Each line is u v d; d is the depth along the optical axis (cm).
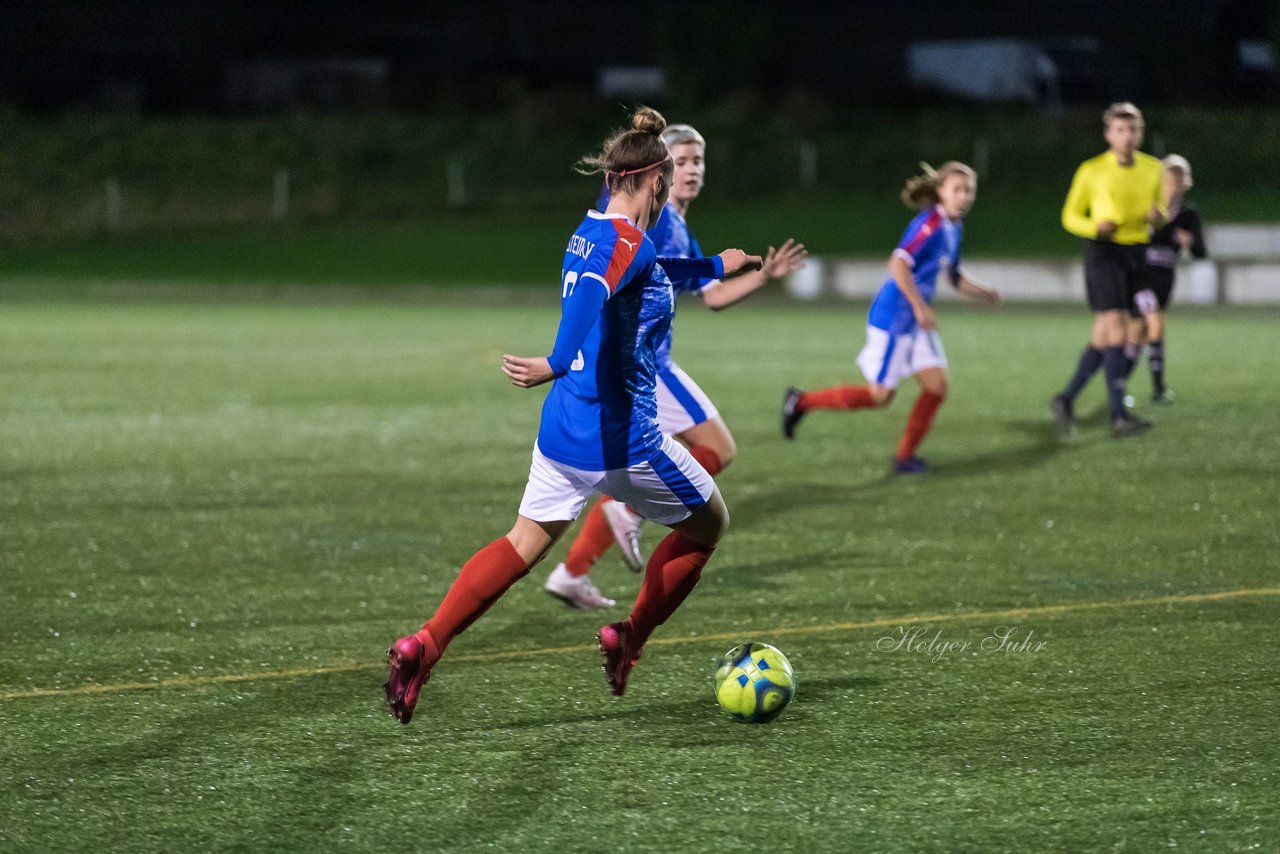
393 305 9112
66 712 1705
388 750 1570
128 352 6238
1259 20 15775
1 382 5191
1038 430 3994
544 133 15438
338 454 3656
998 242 11806
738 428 4097
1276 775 1467
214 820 1382
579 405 1589
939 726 1630
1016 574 2389
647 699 1747
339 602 2244
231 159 14962
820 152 14612
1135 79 15850
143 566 2480
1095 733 1598
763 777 1478
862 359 3394
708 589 2306
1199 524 2770
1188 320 7588
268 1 17712
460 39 18125
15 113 15562
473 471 3422
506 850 1309
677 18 15788
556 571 2183
